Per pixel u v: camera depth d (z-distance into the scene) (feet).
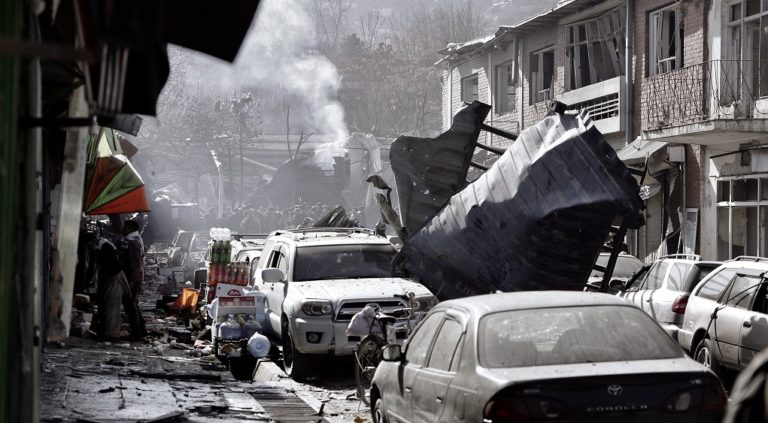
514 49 111.86
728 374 41.47
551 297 24.26
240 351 48.37
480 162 121.70
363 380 37.70
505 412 20.06
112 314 52.80
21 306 13.98
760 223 71.00
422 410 24.54
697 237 77.92
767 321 37.70
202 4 13.00
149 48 11.96
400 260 43.96
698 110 75.10
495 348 22.03
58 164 40.47
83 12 12.20
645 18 85.10
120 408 31.81
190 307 68.13
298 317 44.88
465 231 42.16
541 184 40.40
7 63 12.38
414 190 46.47
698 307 43.98
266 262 55.57
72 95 18.84
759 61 71.36
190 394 36.42
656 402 20.35
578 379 20.24
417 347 26.68
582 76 98.78
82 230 66.80
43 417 29.30
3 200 12.30
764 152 70.33
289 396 39.40
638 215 39.78
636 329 22.80
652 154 79.10
